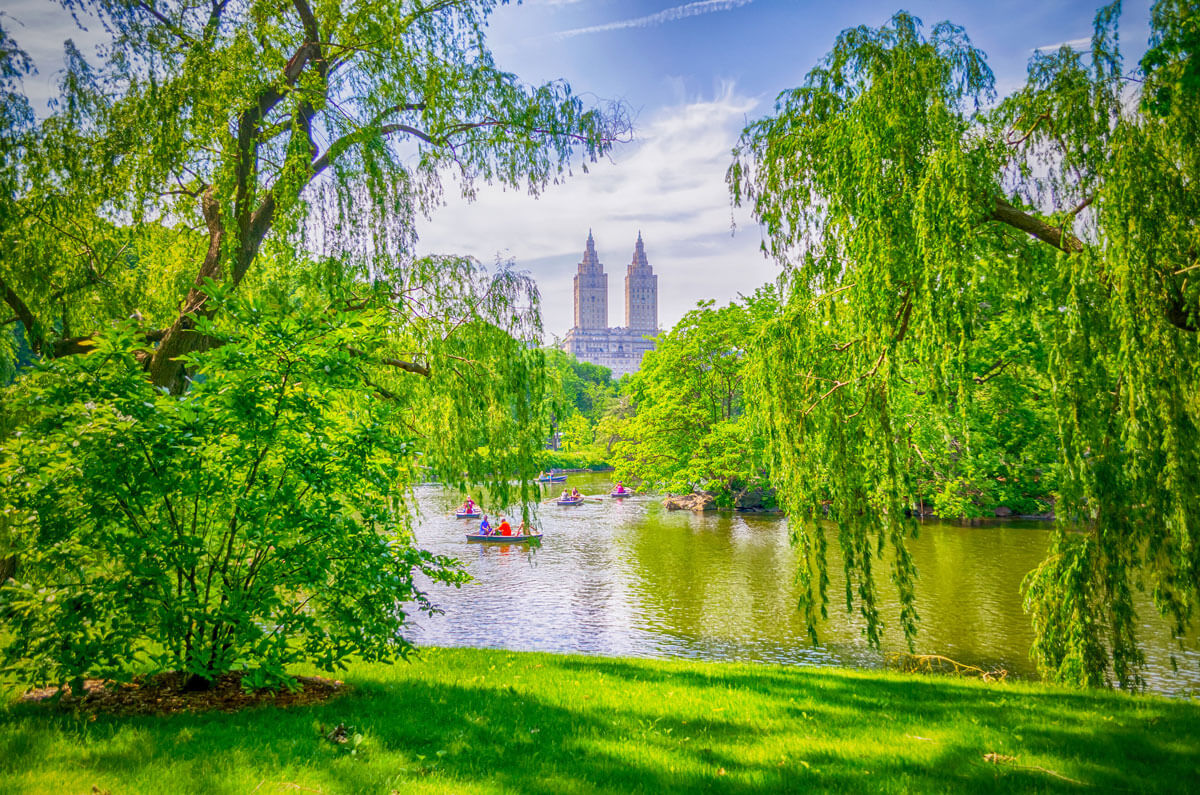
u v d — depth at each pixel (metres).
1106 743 6.48
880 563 25.34
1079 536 10.59
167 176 11.16
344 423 8.05
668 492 50.53
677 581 23.88
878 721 7.27
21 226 10.93
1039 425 25.61
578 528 35.84
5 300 11.43
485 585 23.53
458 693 7.96
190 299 11.05
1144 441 8.73
